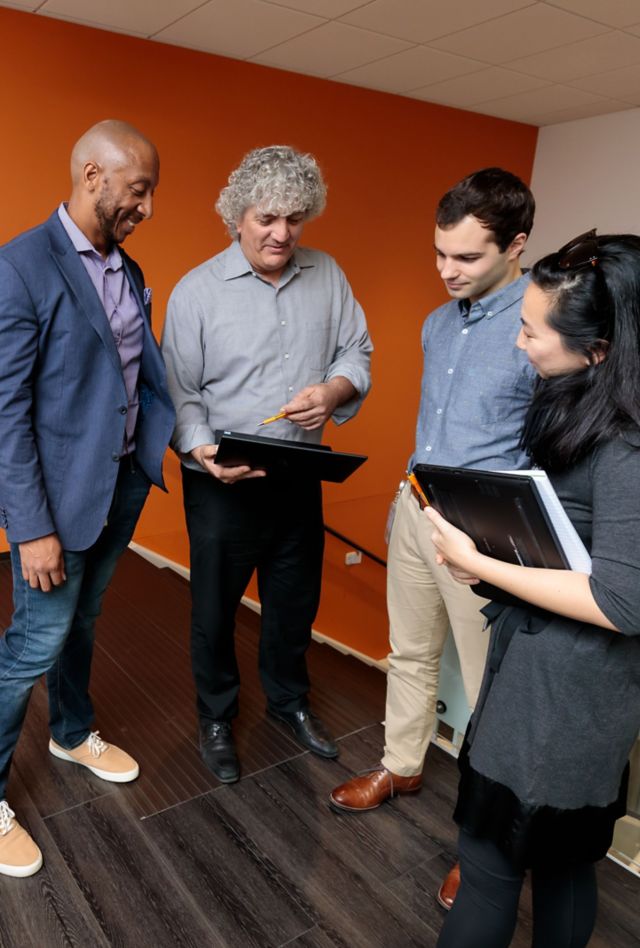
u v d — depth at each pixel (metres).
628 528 0.88
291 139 4.26
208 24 3.36
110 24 3.38
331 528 4.43
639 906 1.62
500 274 1.48
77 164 1.37
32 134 3.42
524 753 1.01
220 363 1.80
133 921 1.50
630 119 4.87
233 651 2.01
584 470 0.96
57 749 1.94
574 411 0.92
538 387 1.02
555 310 0.92
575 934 1.14
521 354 1.46
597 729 0.99
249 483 1.82
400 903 1.59
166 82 3.72
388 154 4.71
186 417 1.81
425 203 5.02
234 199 1.63
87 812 1.79
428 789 1.96
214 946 1.45
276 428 1.86
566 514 0.96
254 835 1.75
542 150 5.55
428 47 3.65
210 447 1.71
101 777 1.90
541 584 0.95
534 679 1.00
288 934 1.49
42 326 1.35
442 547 1.10
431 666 1.79
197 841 1.72
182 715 2.22
